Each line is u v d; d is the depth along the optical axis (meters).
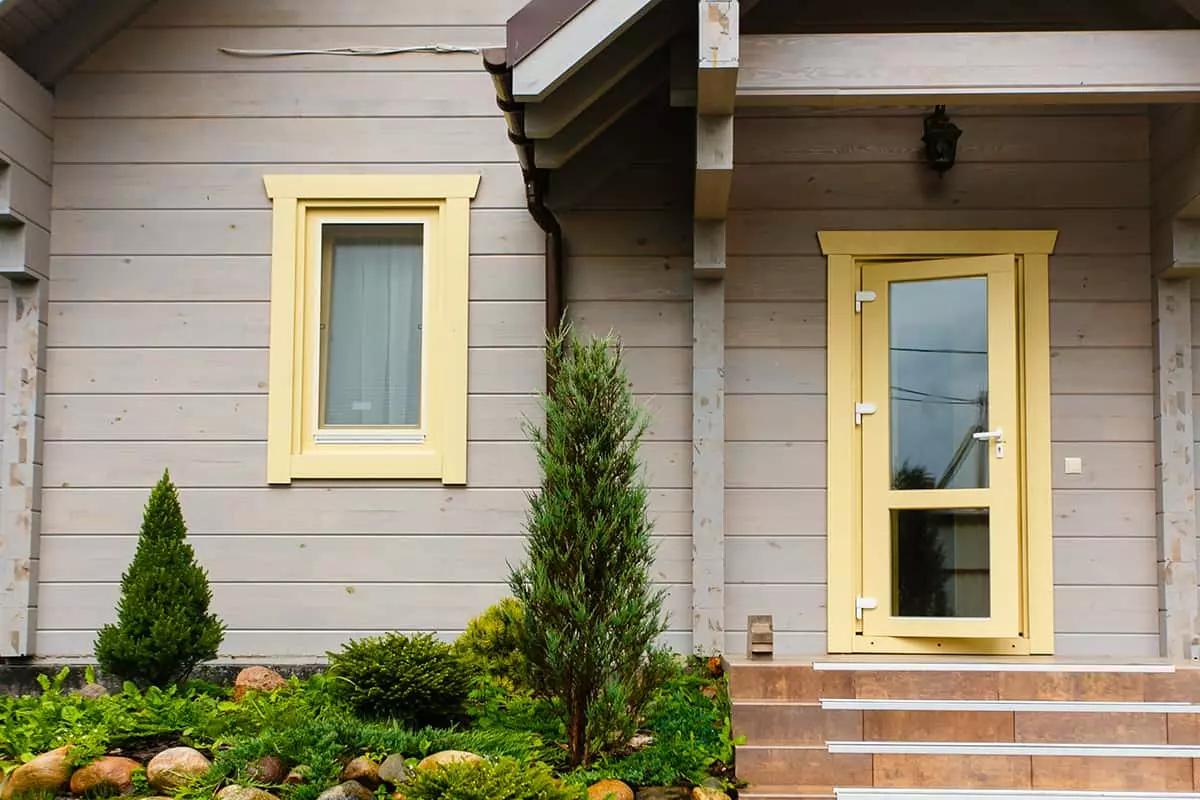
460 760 4.59
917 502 6.39
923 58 5.36
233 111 6.64
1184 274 6.28
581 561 4.94
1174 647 6.16
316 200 6.62
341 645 5.82
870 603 6.35
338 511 6.46
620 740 5.02
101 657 5.68
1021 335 6.45
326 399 6.63
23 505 6.39
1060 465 6.38
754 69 5.35
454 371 6.50
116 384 6.54
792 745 5.20
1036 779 5.10
